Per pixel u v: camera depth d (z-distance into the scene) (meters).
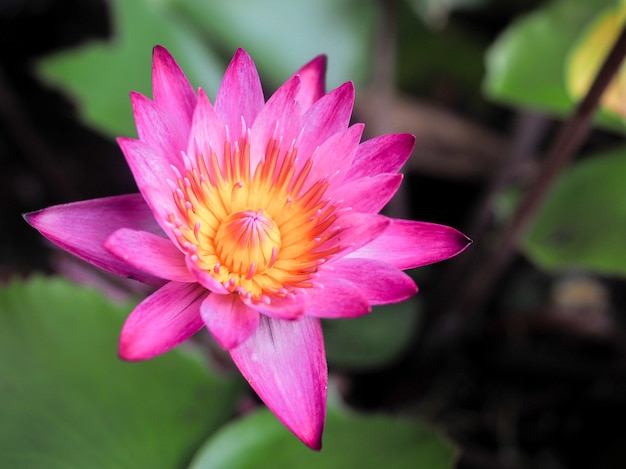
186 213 0.33
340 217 0.33
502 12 0.55
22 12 0.62
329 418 0.39
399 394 0.51
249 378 0.32
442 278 0.50
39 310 0.39
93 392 0.38
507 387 0.51
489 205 0.50
